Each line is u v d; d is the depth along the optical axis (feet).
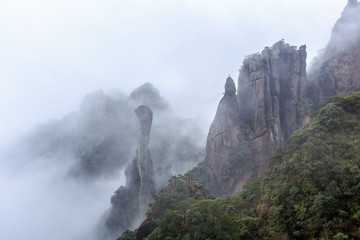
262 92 346.33
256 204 162.30
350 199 114.32
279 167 159.74
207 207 158.61
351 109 167.12
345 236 98.48
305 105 365.61
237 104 347.36
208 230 146.61
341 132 152.15
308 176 134.00
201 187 264.11
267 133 331.16
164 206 233.55
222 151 333.83
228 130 335.67
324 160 134.92
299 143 164.35
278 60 376.48
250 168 320.09
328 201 115.03
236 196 199.00
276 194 143.74
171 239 161.99
